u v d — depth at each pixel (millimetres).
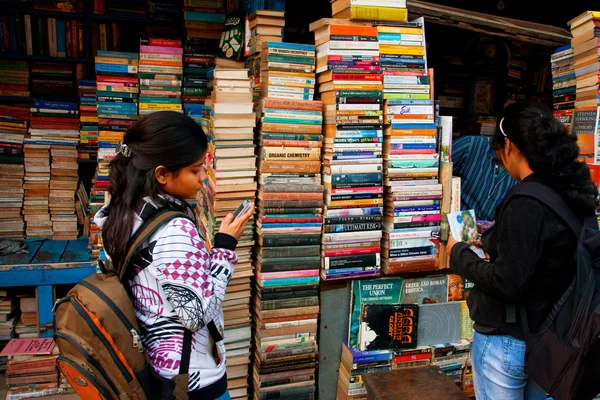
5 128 3539
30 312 3275
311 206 2480
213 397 1362
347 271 2570
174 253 1237
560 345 1476
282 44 2457
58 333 1214
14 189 3576
